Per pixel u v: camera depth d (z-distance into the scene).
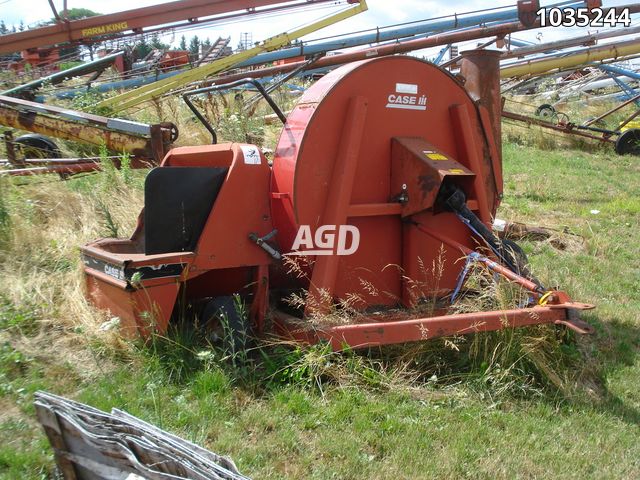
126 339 4.68
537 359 4.80
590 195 12.34
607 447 4.07
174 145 10.78
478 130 5.70
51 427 3.04
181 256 4.50
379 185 5.13
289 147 4.79
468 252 5.11
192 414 4.00
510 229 8.85
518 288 5.02
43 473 3.37
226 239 4.66
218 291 5.12
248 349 4.56
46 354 4.72
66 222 7.16
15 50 13.23
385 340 4.58
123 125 9.11
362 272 5.12
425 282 5.30
